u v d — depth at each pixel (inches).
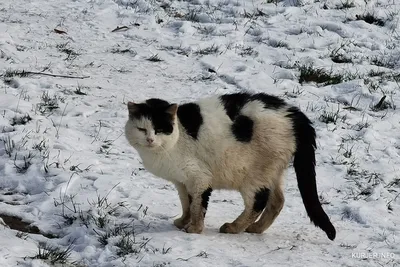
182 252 263.1
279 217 317.4
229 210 320.8
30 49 548.1
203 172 287.7
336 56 576.7
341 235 295.1
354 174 373.7
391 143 421.7
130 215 303.3
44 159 352.2
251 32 626.5
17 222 292.8
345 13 674.8
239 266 250.4
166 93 478.9
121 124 417.1
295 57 568.4
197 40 598.9
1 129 394.6
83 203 307.6
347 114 456.4
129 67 528.1
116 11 661.3
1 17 620.4
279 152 288.5
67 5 672.4
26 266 241.0
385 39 621.0
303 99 482.3
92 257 257.0
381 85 514.6
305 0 700.0
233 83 508.7
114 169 356.2
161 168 289.1
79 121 418.6
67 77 496.1
